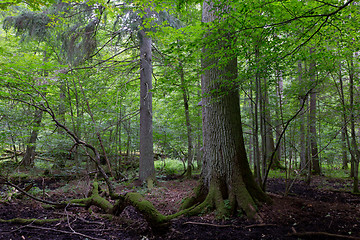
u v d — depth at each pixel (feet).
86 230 11.95
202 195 15.55
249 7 11.20
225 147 15.29
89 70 26.35
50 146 25.02
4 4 16.46
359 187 22.35
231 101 15.79
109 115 28.84
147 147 25.86
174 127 33.01
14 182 24.31
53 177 27.68
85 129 25.94
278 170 33.78
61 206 14.32
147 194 20.94
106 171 31.30
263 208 14.06
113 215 13.70
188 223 12.83
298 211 14.08
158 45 29.76
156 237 11.41
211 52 13.88
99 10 21.76
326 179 27.02
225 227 12.35
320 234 10.94
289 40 14.02
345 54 15.34
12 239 10.53
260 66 12.44
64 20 21.93
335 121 21.22
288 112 25.68
